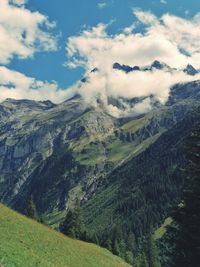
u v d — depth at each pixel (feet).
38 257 131.34
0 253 109.19
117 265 231.09
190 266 125.90
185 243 126.72
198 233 125.49
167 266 141.08
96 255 221.25
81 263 172.76
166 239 135.03
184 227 127.13
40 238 167.94
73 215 466.70
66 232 458.50
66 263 153.38
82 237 471.62
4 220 160.25
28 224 181.68
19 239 143.43
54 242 178.81
